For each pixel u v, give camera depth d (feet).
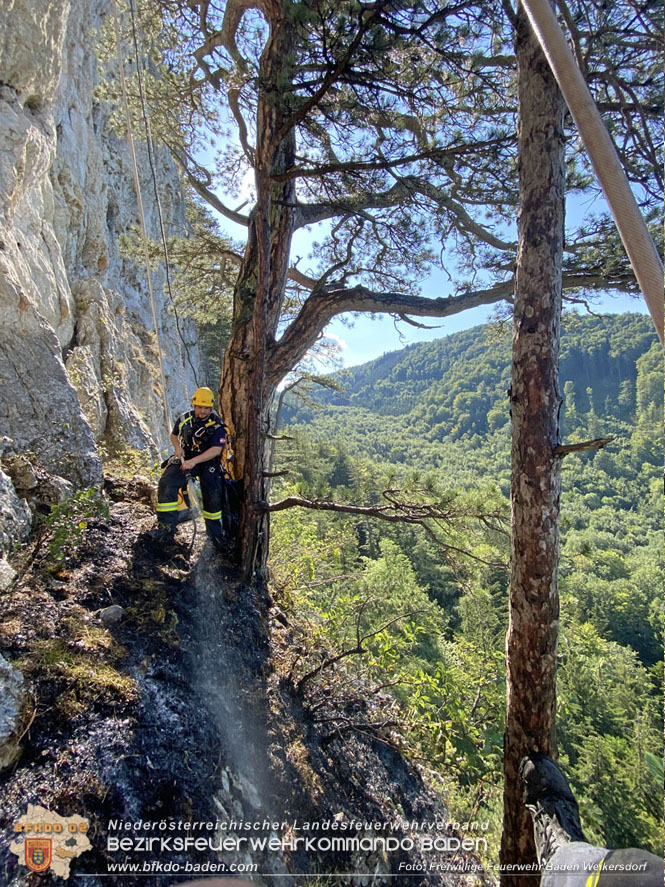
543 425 9.32
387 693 17.44
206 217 25.73
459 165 16.96
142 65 19.71
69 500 10.66
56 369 14.49
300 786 10.10
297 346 16.71
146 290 50.70
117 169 46.01
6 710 6.61
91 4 35.78
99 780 6.73
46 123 19.11
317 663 14.71
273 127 12.99
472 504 12.92
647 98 12.32
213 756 8.66
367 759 13.11
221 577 14.17
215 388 93.40
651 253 3.91
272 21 12.35
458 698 16.11
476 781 16.24
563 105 9.33
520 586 9.55
